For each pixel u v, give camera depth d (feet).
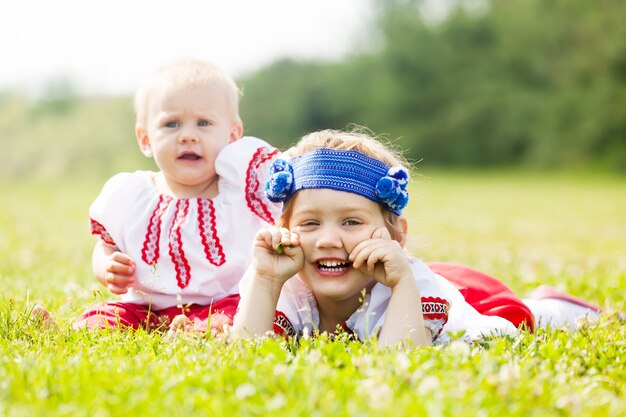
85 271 20.13
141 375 8.73
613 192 71.77
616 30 108.88
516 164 121.08
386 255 10.91
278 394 7.86
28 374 8.70
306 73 135.33
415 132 128.26
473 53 127.85
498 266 22.25
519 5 122.52
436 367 8.98
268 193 11.75
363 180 11.32
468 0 130.93
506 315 13.60
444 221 41.29
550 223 40.86
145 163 116.37
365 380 8.24
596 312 14.89
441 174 112.57
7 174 117.39
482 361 9.01
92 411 7.59
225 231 13.73
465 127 124.77
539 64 119.85
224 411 7.50
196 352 9.98
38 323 11.97
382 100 130.41
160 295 13.80
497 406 7.75
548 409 7.88
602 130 109.81
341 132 13.10
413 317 10.70
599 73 112.16
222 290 13.75
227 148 14.02
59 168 117.60
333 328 11.94
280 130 132.05
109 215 13.92
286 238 11.23
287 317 11.65
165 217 13.92
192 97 13.91
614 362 10.02
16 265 21.84
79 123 128.67
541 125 116.78
